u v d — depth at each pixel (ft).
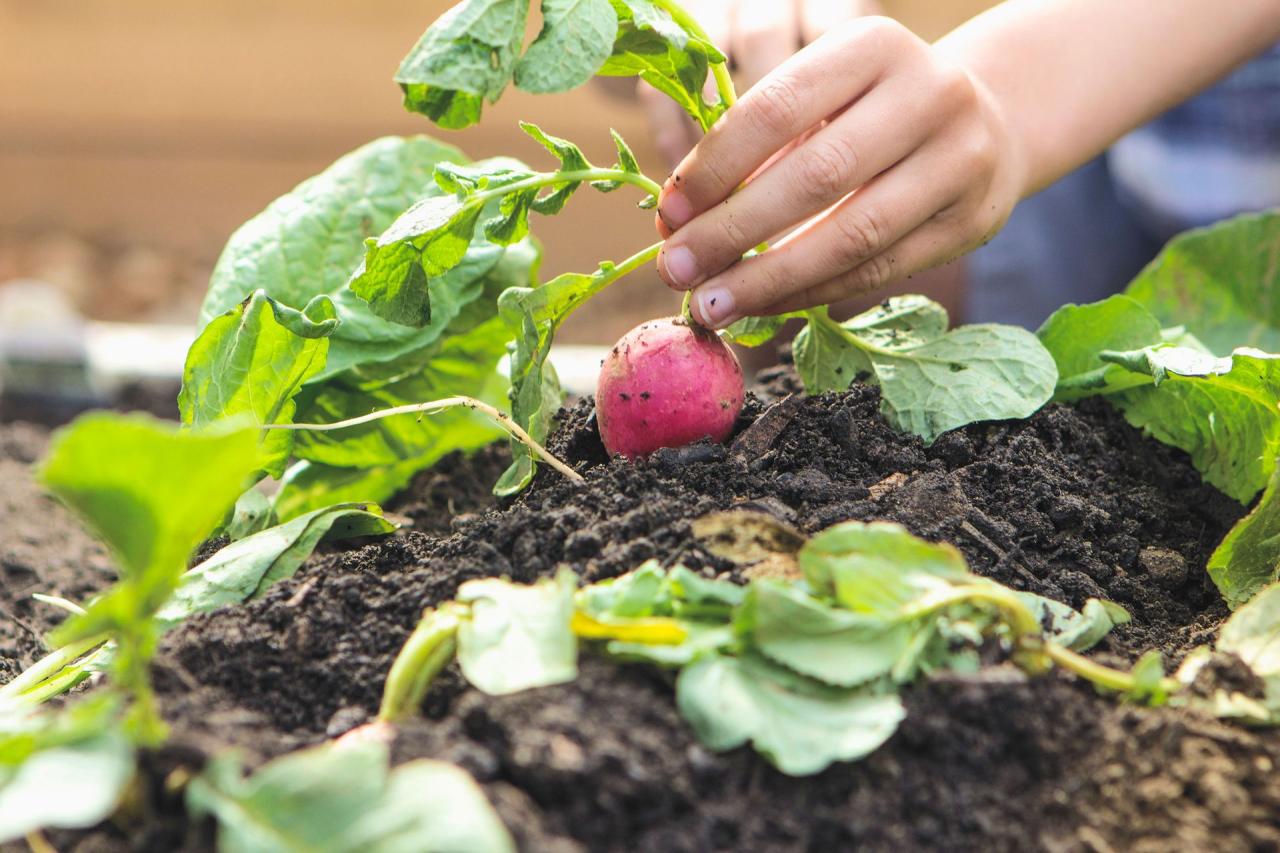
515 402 1.67
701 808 1.37
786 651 1.40
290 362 1.67
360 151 1.89
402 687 1.43
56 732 1.33
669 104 2.23
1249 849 1.39
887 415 1.73
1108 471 1.75
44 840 1.38
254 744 1.41
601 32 1.52
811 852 1.37
